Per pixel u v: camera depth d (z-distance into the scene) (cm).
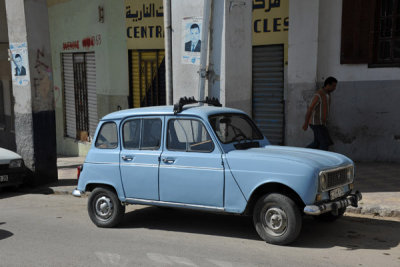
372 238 572
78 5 1568
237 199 551
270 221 542
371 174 905
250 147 610
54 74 1798
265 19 1139
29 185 1030
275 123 1166
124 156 636
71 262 519
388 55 1006
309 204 507
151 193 616
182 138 598
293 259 499
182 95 862
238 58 826
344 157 584
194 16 820
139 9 1346
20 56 1005
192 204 586
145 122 632
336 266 477
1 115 2067
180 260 511
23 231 666
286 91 1125
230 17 794
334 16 1035
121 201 646
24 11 977
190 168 580
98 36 1462
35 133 1015
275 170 524
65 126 1797
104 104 1472
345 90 1048
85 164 676
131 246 572
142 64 1381
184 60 848
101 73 1470
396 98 998
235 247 551
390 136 1016
